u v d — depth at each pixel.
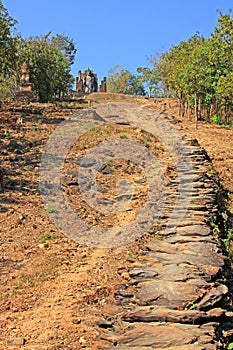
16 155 16.50
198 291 6.47
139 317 6.01
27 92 32.81
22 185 13.37
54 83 38.75
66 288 7.67
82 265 8.74
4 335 6.21
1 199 12.03
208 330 5.60
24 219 11.03
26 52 37.03
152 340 5.43
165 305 6.31
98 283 7.79
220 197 13.98
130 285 7.18
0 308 7.02
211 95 31.86
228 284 7.43
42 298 7.35
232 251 9.34
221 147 22.58
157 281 6.98
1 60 28.64
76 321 6.51
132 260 8.42
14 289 7.70
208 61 31.59
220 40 31.41
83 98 46.78
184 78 31.47
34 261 8.93
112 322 6.22
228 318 6.19
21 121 22.08
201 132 27.39
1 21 27.66
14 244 9.73
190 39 36.81
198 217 10.16
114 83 76.00
